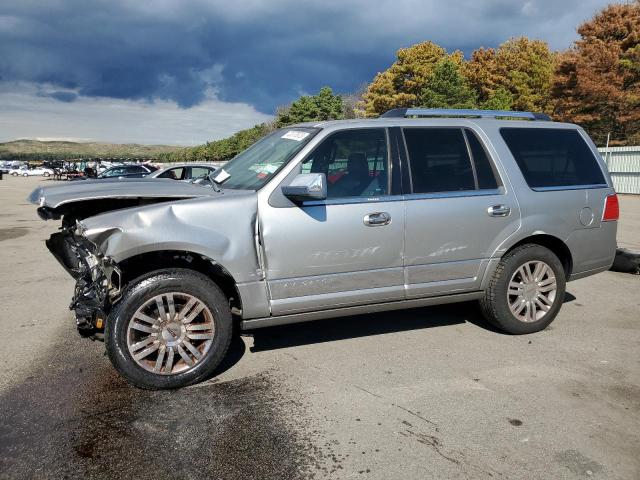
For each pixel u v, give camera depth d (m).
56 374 3.94
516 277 4.68
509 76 49.00
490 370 3.98
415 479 2.67
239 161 4.71
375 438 3.04
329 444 2.99
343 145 4.17
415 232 4.21
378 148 4.27
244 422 3.23
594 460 2.83
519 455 2.87
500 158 4.62
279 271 3.86
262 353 4.35
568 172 4.94
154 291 3.55
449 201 4.33
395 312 5.43
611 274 7.20
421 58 51.62
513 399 3.51
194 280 3.65
